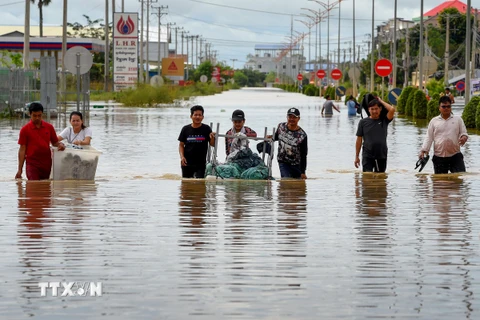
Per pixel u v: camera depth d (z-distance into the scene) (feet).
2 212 66.08
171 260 49.19
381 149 91.35
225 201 72.54
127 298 41.39
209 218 63.57
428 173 97.09
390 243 54.19
